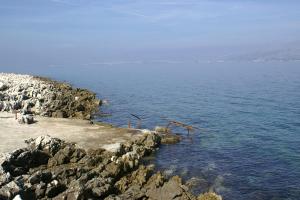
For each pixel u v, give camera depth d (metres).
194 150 44.91
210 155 43.03
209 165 39.31
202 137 51.84
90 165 33.31
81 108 68.81
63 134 43.94
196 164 39.56
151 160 40.41
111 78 174.25
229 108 77.12
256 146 47.34
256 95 96.69
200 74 197.62
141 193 27.33
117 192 28.80
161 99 91.75
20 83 87.75
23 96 66.69
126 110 73.88
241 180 35.22
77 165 33.06
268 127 58.78
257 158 42.22
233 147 46.72
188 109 76.19
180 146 46.53
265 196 31.81
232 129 57.31
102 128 48.97
